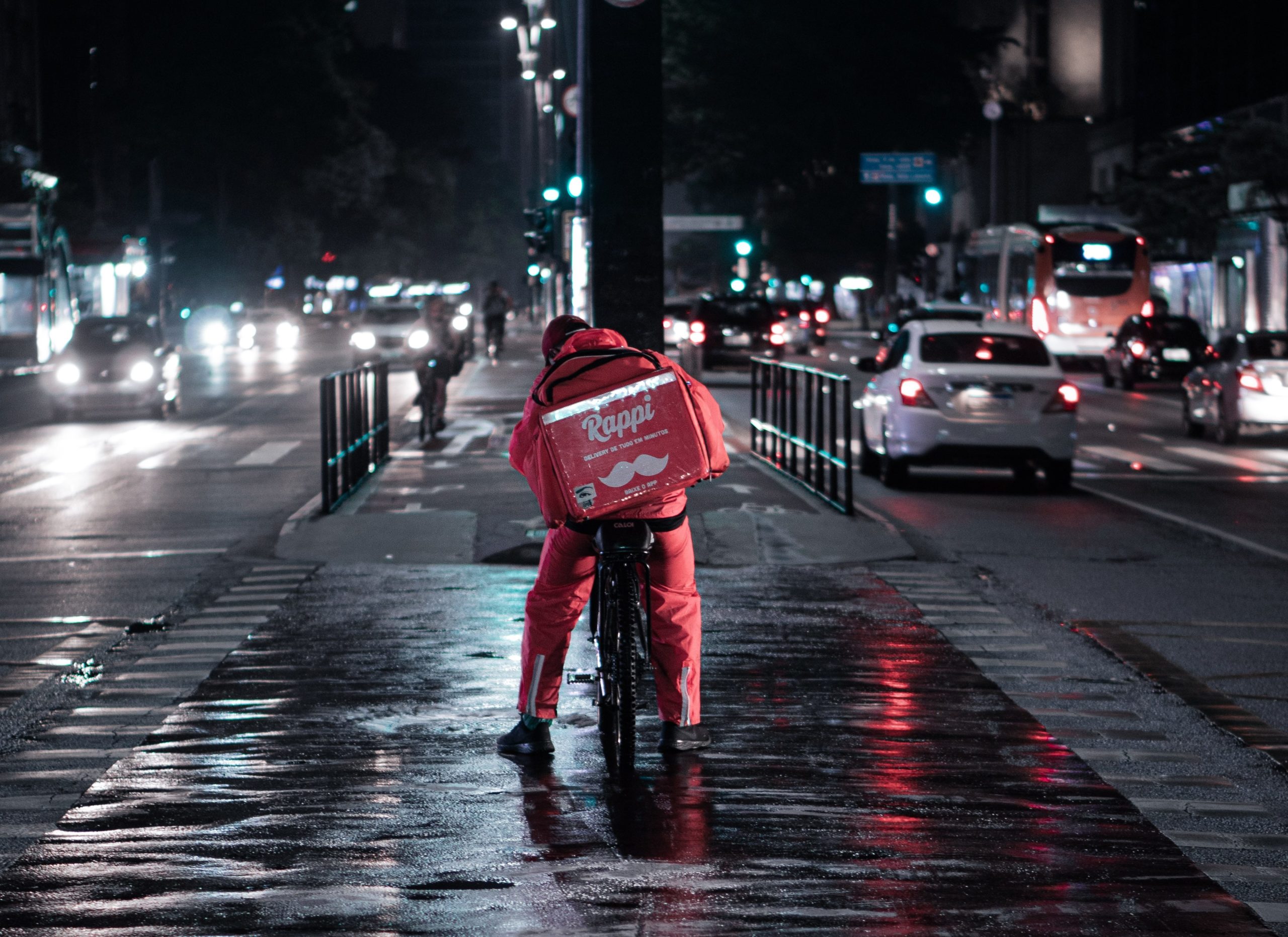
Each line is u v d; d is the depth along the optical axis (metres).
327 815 6.95
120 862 6.33
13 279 55.94
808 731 8.44
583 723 8.61
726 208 106.38
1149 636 11.32
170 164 112.50
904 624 11.64
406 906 5.79
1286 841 6.71
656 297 13.54
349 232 131.38
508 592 12.74
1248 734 8.59
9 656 10.64
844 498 17.03
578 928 5.55
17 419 33.47
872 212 91.88
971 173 110.00
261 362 59.47
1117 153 92.00
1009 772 7.71
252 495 20.30
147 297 74.75
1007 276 57.56
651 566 7.84
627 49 13.39
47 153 106.38
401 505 18.14
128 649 10.79
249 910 5.76
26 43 94.75
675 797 7.20
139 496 20.22
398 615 11.82
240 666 10.12
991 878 6.12
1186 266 71.94
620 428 7.27
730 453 25.00
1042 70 110.06
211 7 110.25
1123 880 6.13
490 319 57.62
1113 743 8.32
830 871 6.19
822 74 85.94
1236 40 67.81
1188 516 18.55
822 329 66.56
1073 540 16.47
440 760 7.86
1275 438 28.98
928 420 20.66
